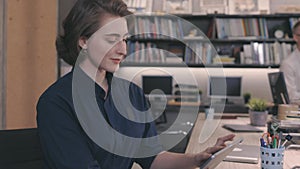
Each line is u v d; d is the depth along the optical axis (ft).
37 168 4.15
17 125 11.39
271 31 16.93
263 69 17.22
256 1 16.60
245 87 17.35
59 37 3.49
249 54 16.40
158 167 4.12
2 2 10.12
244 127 7.70
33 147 4.17
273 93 8.95
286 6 16.48
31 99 11.64
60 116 3.30
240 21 16.61
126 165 3.84
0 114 10.06
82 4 3.23
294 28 11.60
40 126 3.36
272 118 6.79
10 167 3.95
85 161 3.28
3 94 10.17
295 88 11.23
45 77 11.84
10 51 11.34
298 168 4.25
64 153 3.26
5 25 10.25
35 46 11.78
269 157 4.05
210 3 16.79
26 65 11.64
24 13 11.64
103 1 3.23
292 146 5.44
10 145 4.01
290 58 11.45
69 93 3.38
